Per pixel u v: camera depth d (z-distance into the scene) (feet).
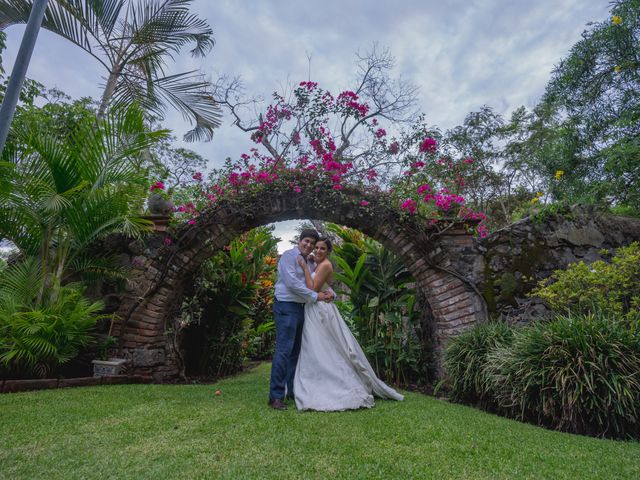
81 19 18.24
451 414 8.34
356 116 17.54
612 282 11.10
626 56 15.23
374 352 13.91
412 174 14.67
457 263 14.11
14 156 12.44
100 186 13.20
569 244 14.52
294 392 8.93
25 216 12.46
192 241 14.25
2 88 22.43
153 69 20.80
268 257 23.18
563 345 8.31
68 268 13.89
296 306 9.52
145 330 13.78
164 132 13.93
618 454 6.05
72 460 5.02
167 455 5.26
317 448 5.67
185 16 20.49
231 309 16.57
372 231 14.39
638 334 8.19
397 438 6.29
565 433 7.48
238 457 5.23
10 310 11.16
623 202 15.28
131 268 14.35
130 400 8.78
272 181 14.37
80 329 11.96
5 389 9.88
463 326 13.30
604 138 15.76
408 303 14.20
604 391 7.62
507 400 9.00
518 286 13.85
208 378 15.46
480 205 42.09
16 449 5.42
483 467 5.14
